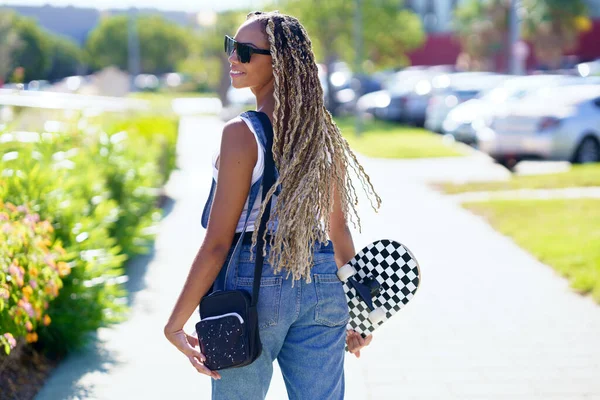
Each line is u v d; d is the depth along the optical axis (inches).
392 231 514.6
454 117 1127.6
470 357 281.0
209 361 142.6
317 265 149.8
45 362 281.7
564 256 415.5
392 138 1272.1
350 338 170.2
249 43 149.8
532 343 294.0
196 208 636.7
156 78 3452.3
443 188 703.1
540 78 1097.4
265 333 146.7
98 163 460.8
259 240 143.9
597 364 270.4
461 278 391.9
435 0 3481.8
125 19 3093.0
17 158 339.0
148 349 298.7
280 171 145.3
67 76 2090.3
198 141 1294.3
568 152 812.6
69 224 309.3
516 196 640.4
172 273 418.0
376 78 2076.8
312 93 149.7
